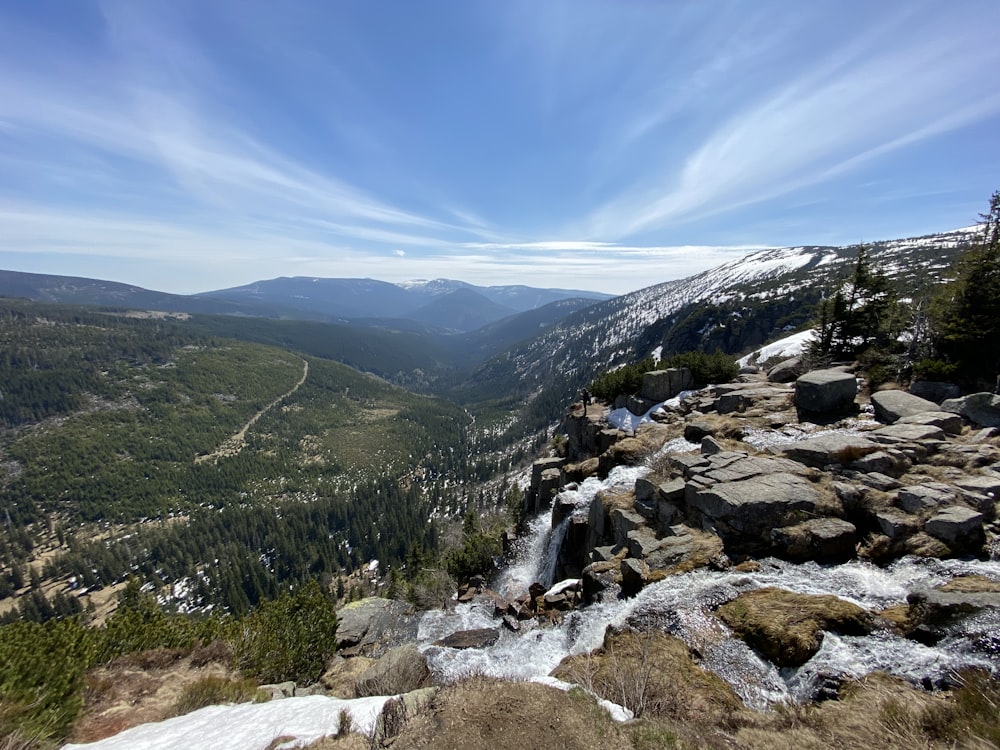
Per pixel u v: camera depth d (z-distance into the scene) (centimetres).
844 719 654
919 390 1939
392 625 2038
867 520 1192
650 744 581
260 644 1351
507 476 17388
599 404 3906
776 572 1116
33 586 14050
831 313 3080
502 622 1705
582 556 2033
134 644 1227
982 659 704
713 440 1838
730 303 16712
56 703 796
